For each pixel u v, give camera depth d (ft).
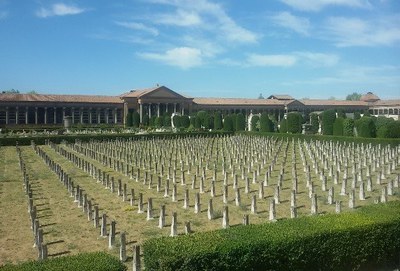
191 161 141.69
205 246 37.96
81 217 72.23
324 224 44.98
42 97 373.81
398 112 479.41
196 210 75.72
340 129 218.79
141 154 152.87
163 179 112.27
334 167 125.70
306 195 90.02
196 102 437.17
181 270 36.24
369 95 572.10
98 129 312.71
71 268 32.68
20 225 67.31
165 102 420.36
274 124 278.87
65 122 335.26
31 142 214.90
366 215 48.52
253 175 109.91
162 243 38.81
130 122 355.15
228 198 87.81
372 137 200.23
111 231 56.08
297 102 469.57
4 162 149.38
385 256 46.91
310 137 225.15
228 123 294.25
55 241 59.00
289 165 135.95
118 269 33.35
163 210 66.03
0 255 53.36
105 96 415.85
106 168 133.39
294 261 41.06
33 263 33.99
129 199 87.40
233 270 38.14
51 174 120.16
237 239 39.83
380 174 102.01
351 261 44.52
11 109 361.51
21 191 95.25
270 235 41.14
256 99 477.77
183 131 287.89
